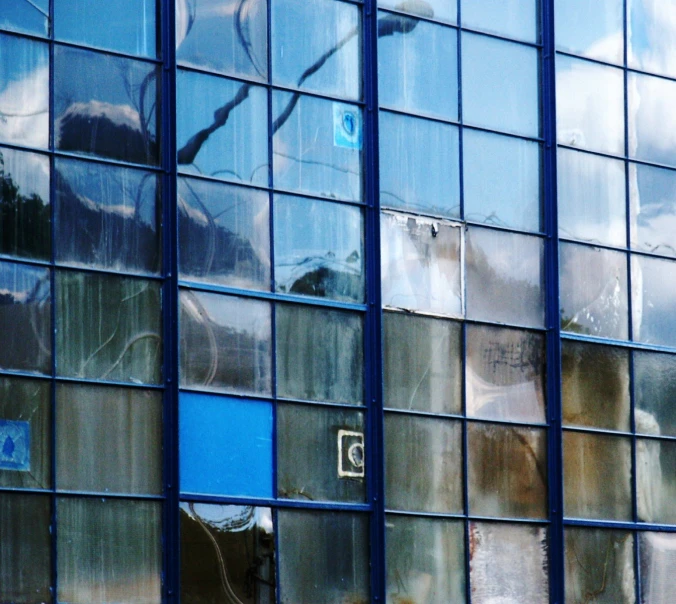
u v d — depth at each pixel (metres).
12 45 16.94
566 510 19.75
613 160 20.94
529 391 19.80
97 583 16.59
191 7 18.14
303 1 18.95
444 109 19.78
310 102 18.81
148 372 17.27
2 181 16.70
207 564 17.25
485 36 20.25
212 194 17.95
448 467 19.03
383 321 18.84
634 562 20.19
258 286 18.09
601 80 20.98
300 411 18.14
